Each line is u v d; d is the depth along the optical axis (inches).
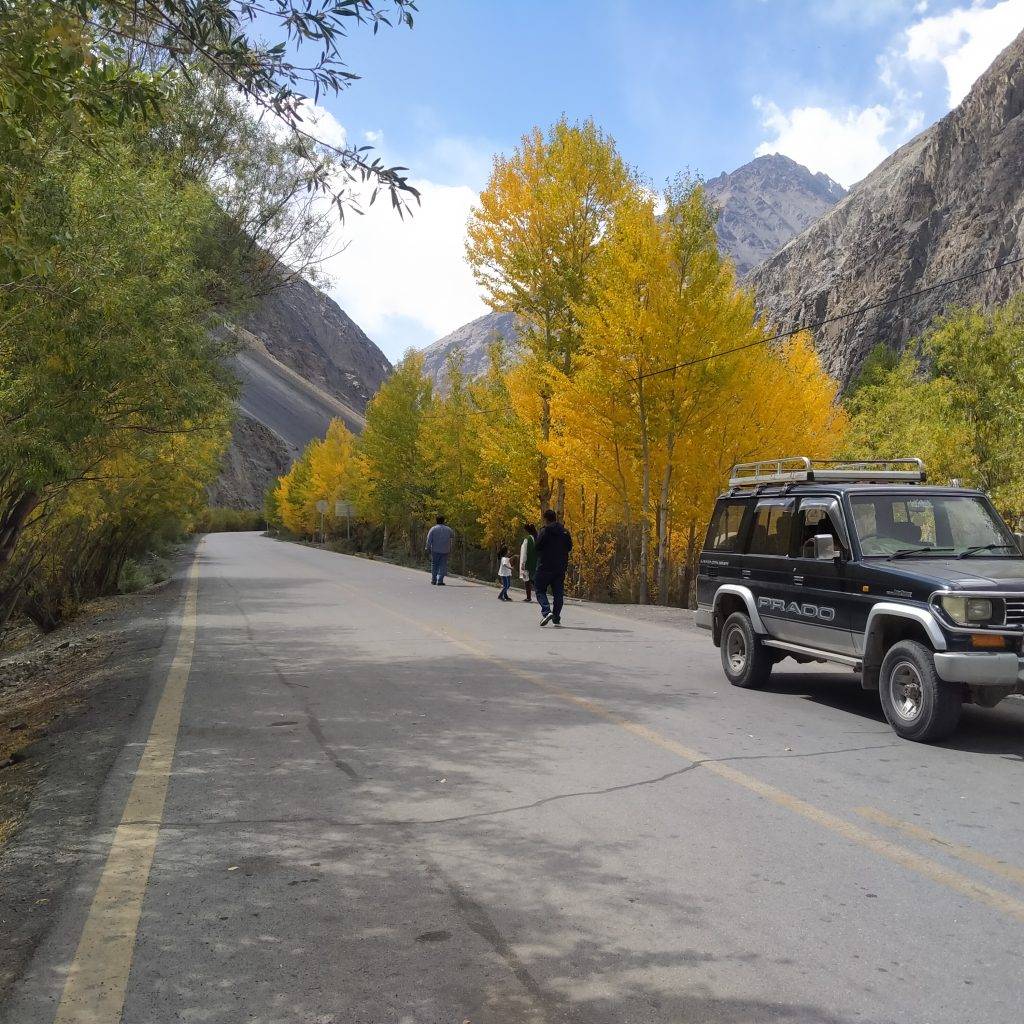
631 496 898.7
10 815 218.1
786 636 352.5
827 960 136.2
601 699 344.5
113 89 194.2
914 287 5880.9
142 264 336.5
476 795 220.5
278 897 160.1
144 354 346.6
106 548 1006.4
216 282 548.1
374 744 273.0
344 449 2778.1
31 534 605.3
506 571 809.5
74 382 327.9
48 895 162.4
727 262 846.5
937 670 267.6
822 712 324.2
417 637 536.1
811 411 922.1
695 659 451.5
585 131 978.1
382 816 204.8
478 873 171.0
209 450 888.9
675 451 845.8
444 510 1600.6
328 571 1270.9
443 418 1582.2
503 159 995.9
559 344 989.2
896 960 136.2
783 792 223.3
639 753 262.2
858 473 364.2
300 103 167.0
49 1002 125.4
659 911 153.9
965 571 287.1
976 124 6141.7
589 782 232.1
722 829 195.9
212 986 129.2
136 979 131.4
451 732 288.8
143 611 735.7
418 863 176.1
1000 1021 119.3
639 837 190.9
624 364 828.6
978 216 5580.7
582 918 151.1
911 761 254.2
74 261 290.5
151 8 165.2
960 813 207.2
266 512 4222.4
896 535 322.0
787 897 159.6
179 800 217.0
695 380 802.2
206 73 179.2
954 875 170.1
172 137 538.9
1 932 148.1
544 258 987.3
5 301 273.0
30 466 326.3
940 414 892.0
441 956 137.9
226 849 184.1
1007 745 274.5
